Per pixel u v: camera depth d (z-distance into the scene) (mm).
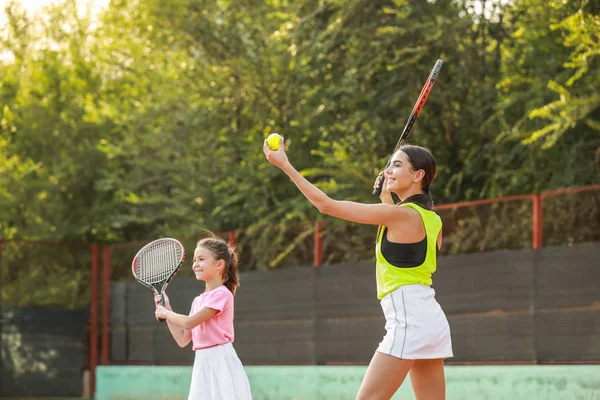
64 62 25250
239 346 16047
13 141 24734
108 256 18812
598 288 11531
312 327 14961
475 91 18688
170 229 22859
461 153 18984
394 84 19062
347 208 5586
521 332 12273
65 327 18812
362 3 18875
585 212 12312
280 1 21859
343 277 14617
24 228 23859
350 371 13688
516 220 12977
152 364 17641
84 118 23359
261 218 20578
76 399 18781
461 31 18438
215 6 22672
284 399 14562
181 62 23328
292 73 20562
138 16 23422
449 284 13180
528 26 17078
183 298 17219
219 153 22234
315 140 20875
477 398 12133
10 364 18234
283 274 15484
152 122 23219
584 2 15367
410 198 5859
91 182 24078
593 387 10938
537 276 12172
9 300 19344
